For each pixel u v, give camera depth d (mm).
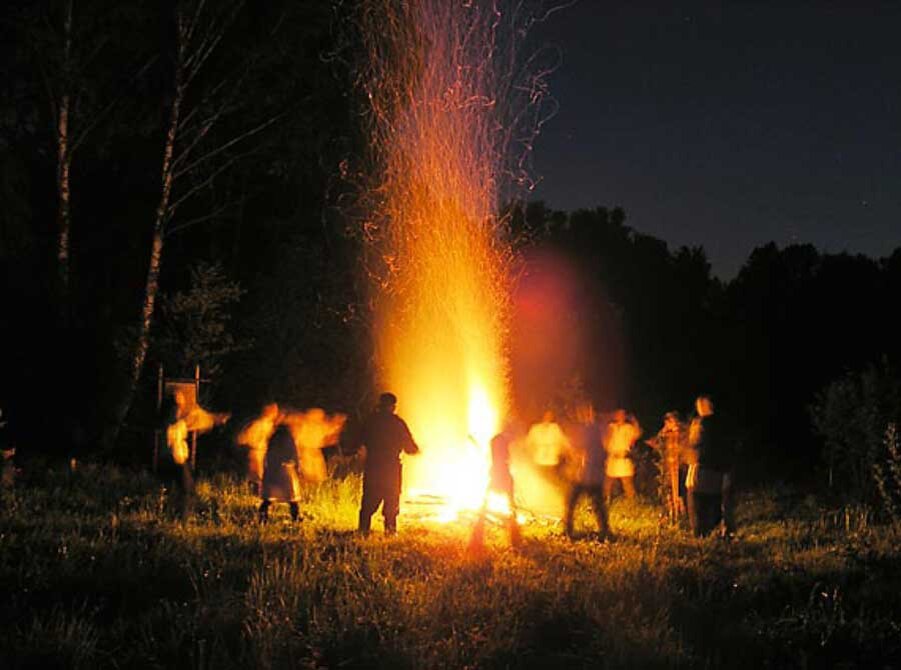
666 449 20484
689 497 16469
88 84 25469
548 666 8844
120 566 11539
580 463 16219
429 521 17219
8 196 24891
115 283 29500
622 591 11023
